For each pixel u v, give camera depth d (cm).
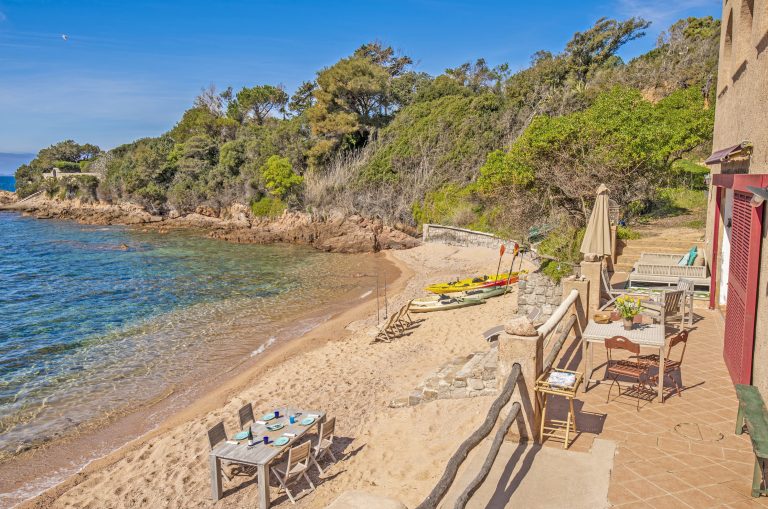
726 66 1229
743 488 536
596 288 1094
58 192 8525
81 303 2606
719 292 1233
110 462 1125
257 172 6053
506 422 598
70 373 1673
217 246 4709
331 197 5319
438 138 5225
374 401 1295
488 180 3409
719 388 791
